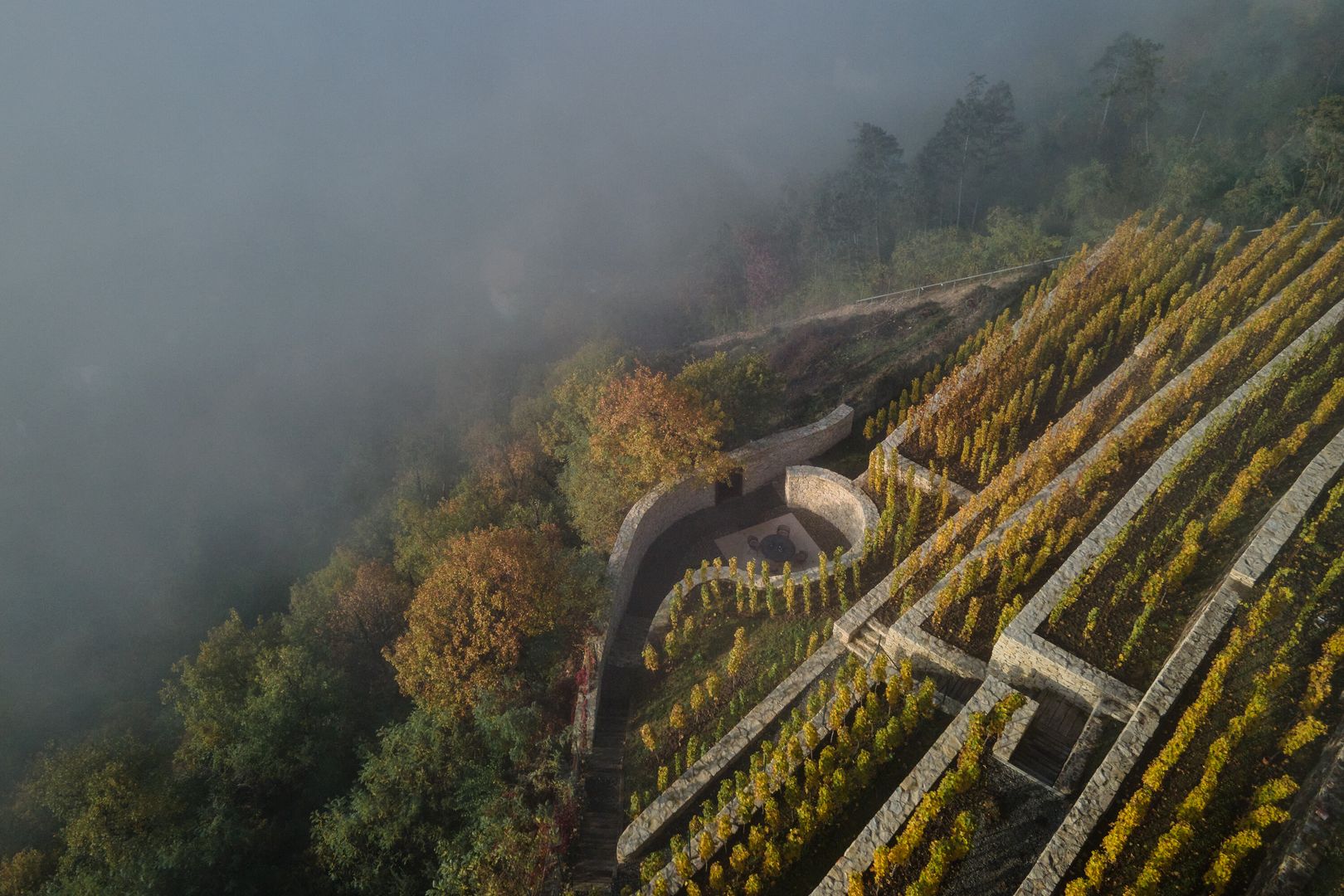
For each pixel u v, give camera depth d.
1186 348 42.91
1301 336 39.12
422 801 33.31
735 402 46.75
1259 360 39.78
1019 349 46.00
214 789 36.78
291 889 33.22
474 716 34.53
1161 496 34.31
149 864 32.59
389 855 32.28
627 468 44.28
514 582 35.62
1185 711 25.84
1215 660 26.66
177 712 49.75
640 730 35.00
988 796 26.66
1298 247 47.75
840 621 34.69
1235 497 31.69
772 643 36.91
